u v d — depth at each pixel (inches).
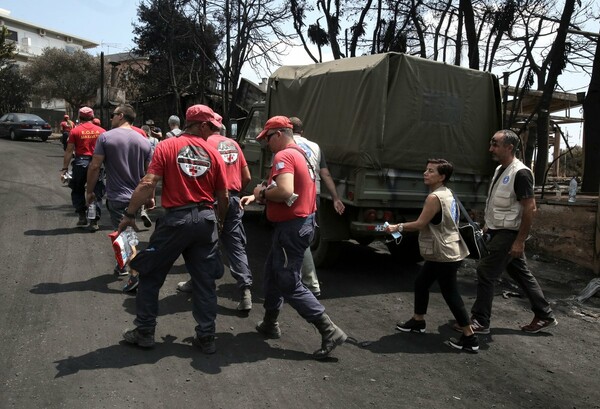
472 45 499.5
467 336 170.2
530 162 539.8
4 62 1457.9
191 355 152.8
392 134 238.5
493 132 273.6
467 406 135.4
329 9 577.9
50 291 200.2
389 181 240.2
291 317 192.4
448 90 254.2
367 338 178.2
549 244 311.4
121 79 1176.8
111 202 209.8
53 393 126.3
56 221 330.0
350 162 237.9
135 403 124.4
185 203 146.5
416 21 544.1
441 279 172.4
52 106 1813.5
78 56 1466.5
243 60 659.4
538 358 170.4
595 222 284.0
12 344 152.8
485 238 189.8
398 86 238.4
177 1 719.7
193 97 919.0
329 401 132.3
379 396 137.1
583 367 165.5
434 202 166.6
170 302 197.8
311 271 215.2
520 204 179.9
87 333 163.2
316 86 268.1
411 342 176.9
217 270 155.6
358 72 239.1
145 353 151.9
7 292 196.9
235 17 657.0
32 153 797.9
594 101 432.5
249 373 144.3
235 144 202.1
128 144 208.5
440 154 254.5
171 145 147.5
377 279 256.7
